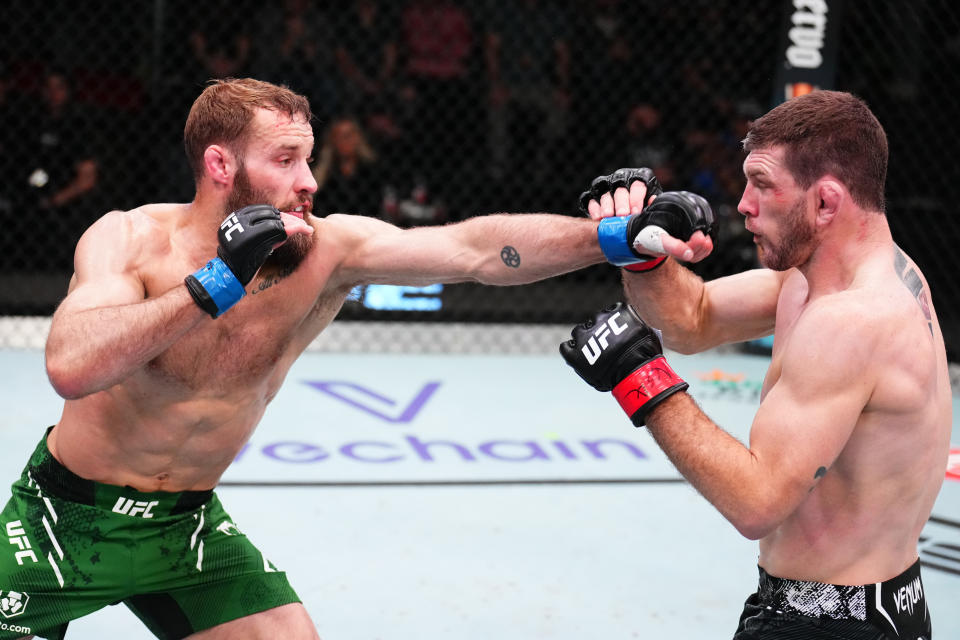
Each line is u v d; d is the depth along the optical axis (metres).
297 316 2.61
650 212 2.43
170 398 2.50
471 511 4.82
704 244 2.40
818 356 2.12
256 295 2.51
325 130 9.73
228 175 2.45
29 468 2.65
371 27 10.27
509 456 5.66
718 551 4.41
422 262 2.71
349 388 7.05
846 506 2.24
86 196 9.65
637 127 10.14
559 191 10.31
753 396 7.12
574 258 2.63
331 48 10.17
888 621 2.26
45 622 2.62
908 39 9.41
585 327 2.35
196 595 2.71
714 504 2.18
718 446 2.17
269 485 5.07
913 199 9.05
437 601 3.87
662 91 10.34
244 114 2.42
